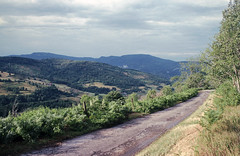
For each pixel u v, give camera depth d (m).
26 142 8.59
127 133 10.95
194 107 21.98
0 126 8.58
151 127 12.32
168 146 7.39
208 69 19.42
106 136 10.38
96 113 13.74
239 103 12.48
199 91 55.44
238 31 15.70
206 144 5.60
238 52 15.80
